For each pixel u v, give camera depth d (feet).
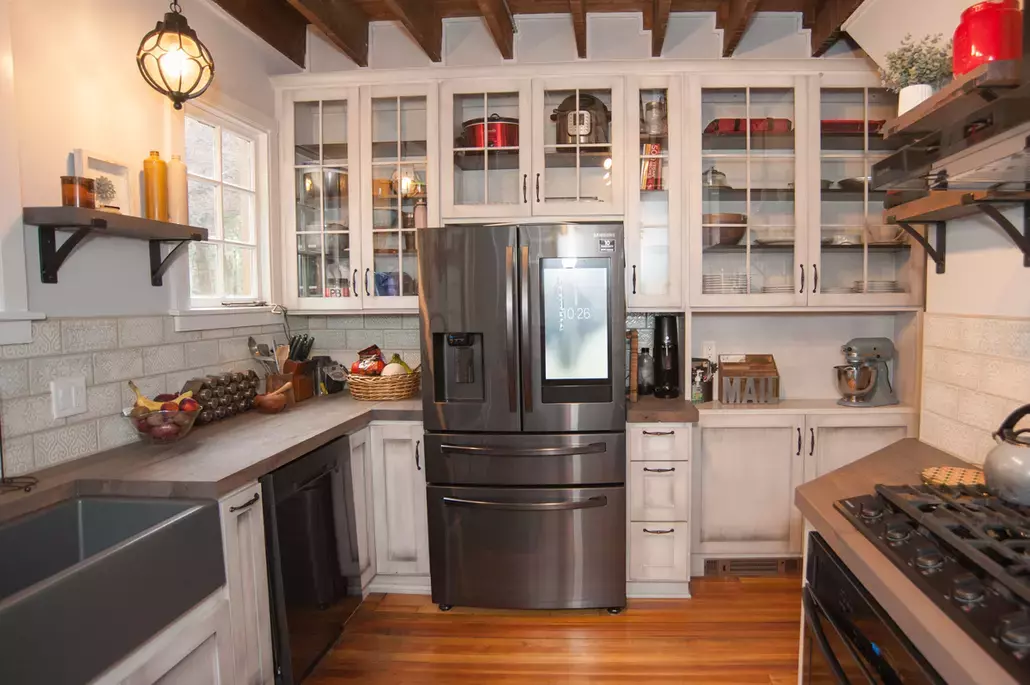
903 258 9.01
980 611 2.78
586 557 8.07
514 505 7.93
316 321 10.54
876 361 9.12
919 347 8.87
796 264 8.96
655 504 8.45
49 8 5.70
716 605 8.40
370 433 8.55
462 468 8.15
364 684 6.79
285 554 6.15
